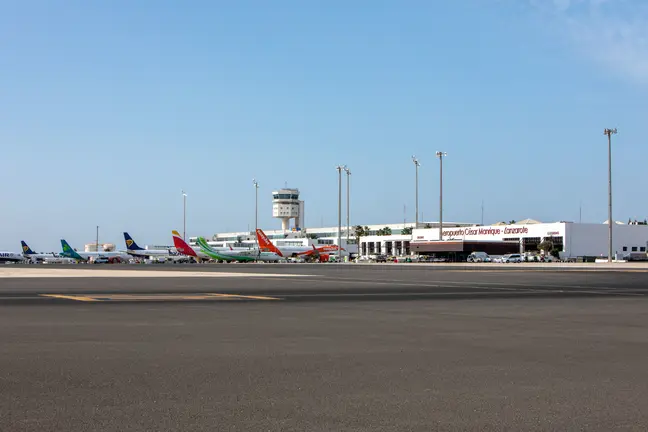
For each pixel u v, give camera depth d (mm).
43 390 10570
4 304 29500
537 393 10461
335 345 16031
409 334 18328
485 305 29266
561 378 11734
